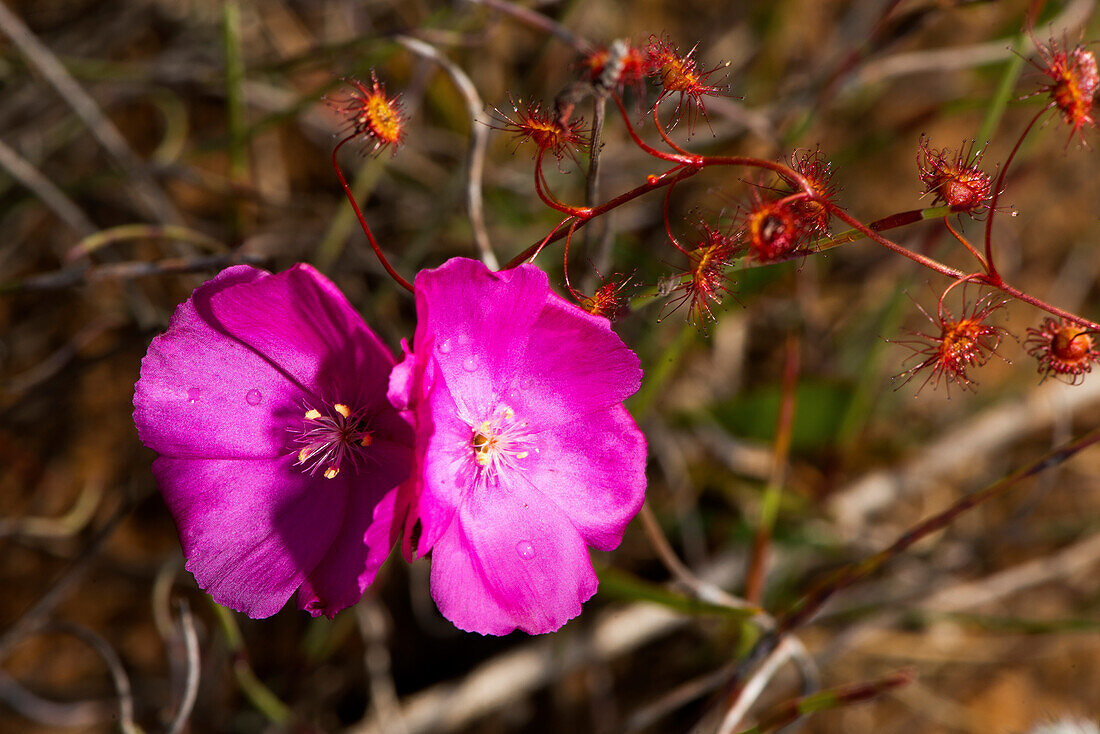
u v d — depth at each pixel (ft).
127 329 0.72
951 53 0.68
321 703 0.70
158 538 0.73
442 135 0.73
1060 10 0.66
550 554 0.47
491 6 0.60
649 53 0.45
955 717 0.73
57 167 0.72
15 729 0.71
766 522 0.61
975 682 0.75
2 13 0.61
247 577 0.46
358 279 0.71
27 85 0.70
